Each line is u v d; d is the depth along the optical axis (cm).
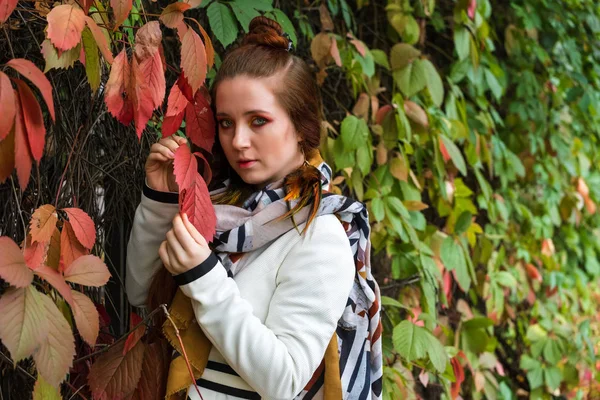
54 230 92
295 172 107
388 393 162
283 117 105
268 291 103
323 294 100
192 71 93
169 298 111
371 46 199
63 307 100
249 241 103
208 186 119
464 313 217
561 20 254
